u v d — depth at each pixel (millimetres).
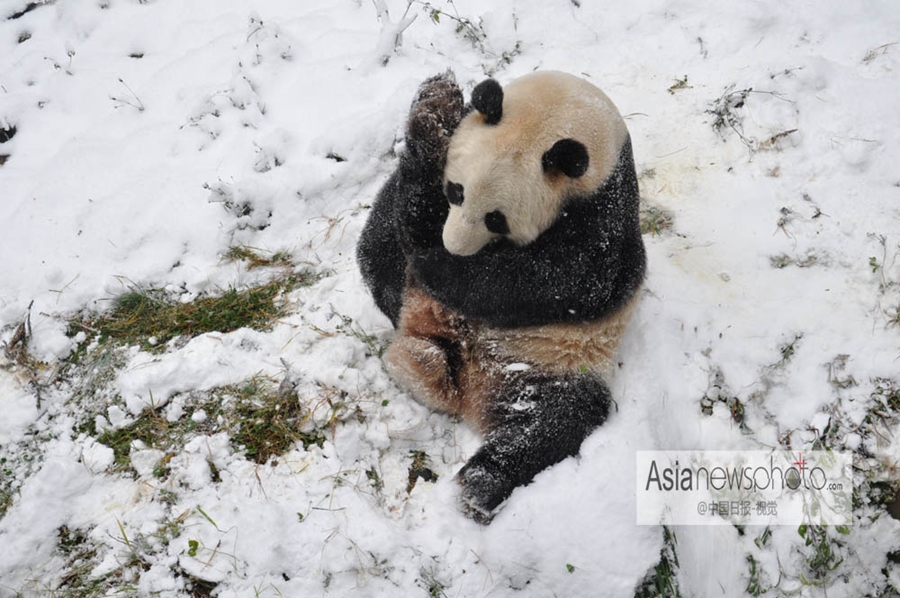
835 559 3801
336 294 4625
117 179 5125
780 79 5086
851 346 4160
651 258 4574
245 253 4852
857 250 4445
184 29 6031
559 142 3102
